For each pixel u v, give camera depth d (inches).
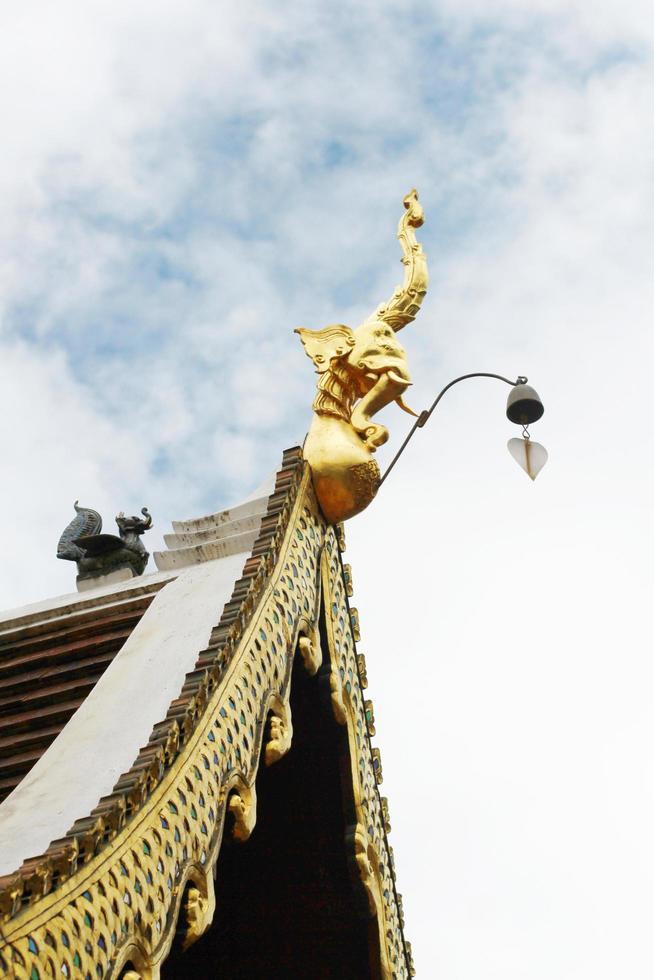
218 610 343.6
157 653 323.3
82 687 349.4
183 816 245.4
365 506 415.2
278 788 394.6
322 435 412.8
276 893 394.0
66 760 270.5
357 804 388.8
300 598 361.4
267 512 379.6
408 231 458.3
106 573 445.4
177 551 407.8
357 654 429.7
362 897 383.2
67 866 199.8
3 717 349.1
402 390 422.3
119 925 209.3
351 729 397.4
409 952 434.0
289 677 329.7
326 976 390.9
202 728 268.2
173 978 393.1
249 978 391.5
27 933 184.5
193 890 239.9
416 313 439.8
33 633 398.3
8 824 242.5
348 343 426.9
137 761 243.8
